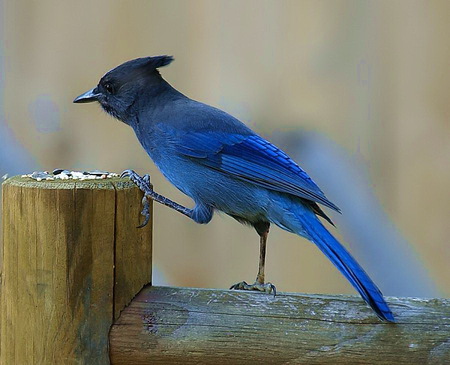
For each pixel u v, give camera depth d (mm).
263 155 8547
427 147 10555
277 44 10773
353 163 10656
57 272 6574
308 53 10727
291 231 8336
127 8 11016
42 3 11102
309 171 10641
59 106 11062
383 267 10516
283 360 6691
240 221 8828
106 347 6691
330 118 10688
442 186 10508
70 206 6555
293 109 10742
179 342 6707
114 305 6711
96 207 6605
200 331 6723
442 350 6621
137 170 10922
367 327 6684
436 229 10508
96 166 10992
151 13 10992
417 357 6633
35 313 6602
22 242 6609
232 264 10805
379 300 6691
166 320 6742
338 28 10680
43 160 11031
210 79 10922
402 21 10609
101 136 11000
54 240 6559
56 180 6777
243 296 6840
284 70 10773
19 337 6645
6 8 11109
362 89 10656
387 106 10641
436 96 10539
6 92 11125
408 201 10586
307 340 6680
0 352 6770
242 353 6707
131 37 11023
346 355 6652
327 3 10664
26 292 6617
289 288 10672
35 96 11086
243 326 6723
